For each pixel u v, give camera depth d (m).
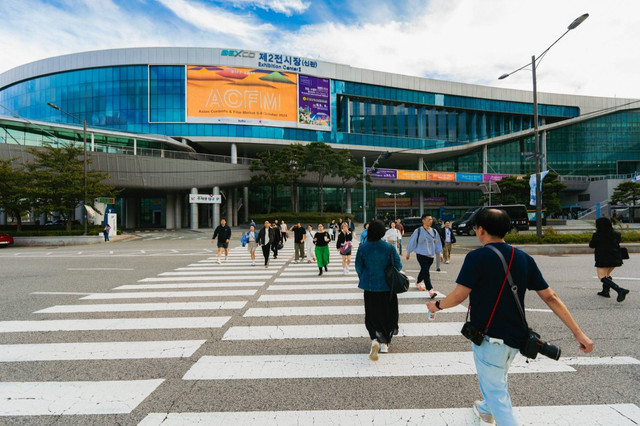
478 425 2.42
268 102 44.94
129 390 3.00
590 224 37.84
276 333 4.50
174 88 42.59
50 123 32.38
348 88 50.91
